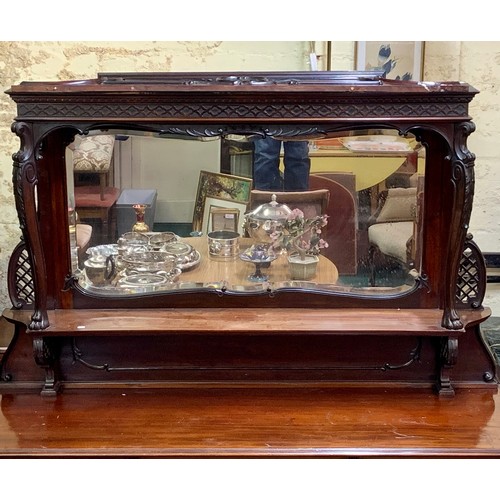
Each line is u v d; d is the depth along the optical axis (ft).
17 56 6.77
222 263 5.55
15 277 5.62
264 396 5.47
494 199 7.22
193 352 5.57
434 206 5.38
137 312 5.50
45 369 5.47
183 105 4.90
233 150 5.35
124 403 5.38
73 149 5.33
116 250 5.55
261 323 5.26
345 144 5.30
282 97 4.87
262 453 4.76
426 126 4.91
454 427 5.07
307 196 5.42
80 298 5.55
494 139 7.09
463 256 5.51
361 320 5.32
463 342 5.58
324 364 5.60
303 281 5.56
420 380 5.62
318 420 5.14
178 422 5.12
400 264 5.51
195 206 5.48
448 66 6.90
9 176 7.04
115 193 5.43
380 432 5.00
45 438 4.92
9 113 6.89
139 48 6.82
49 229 5.42
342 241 5.49
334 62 6.86
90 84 4.97
